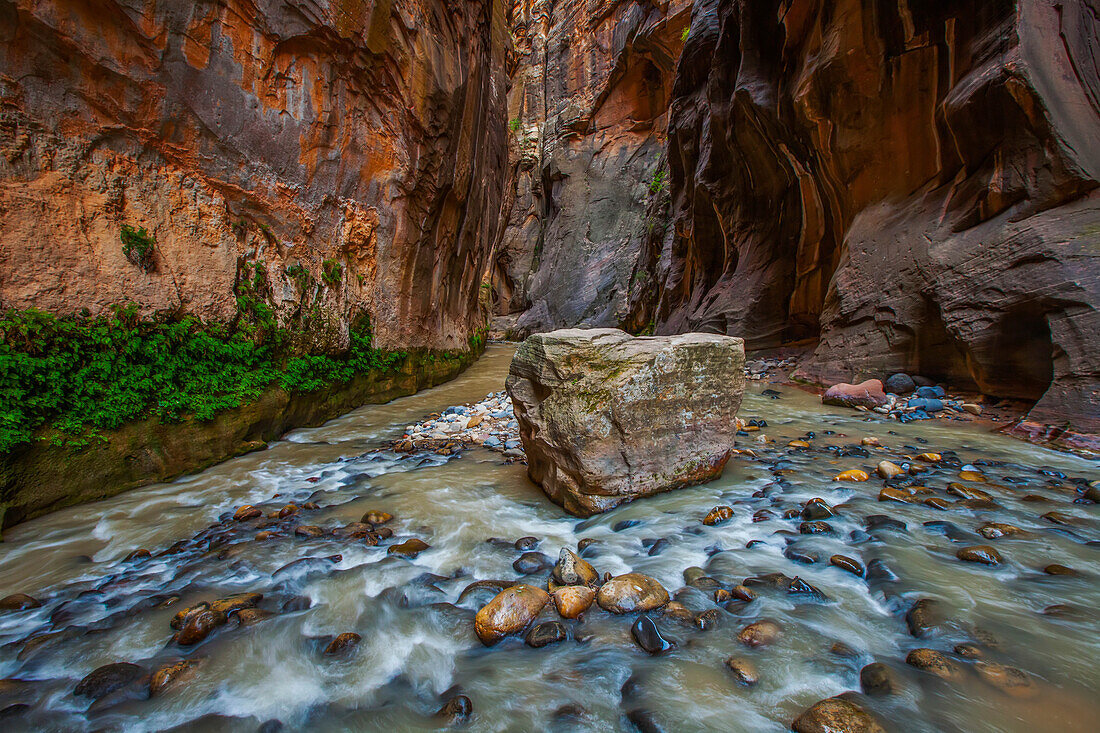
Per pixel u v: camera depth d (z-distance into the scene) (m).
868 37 8.87
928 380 7.75
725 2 14.83
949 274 7.37
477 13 13.37
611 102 37.84
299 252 7.05
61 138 4.45
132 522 3.92
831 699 1.82
